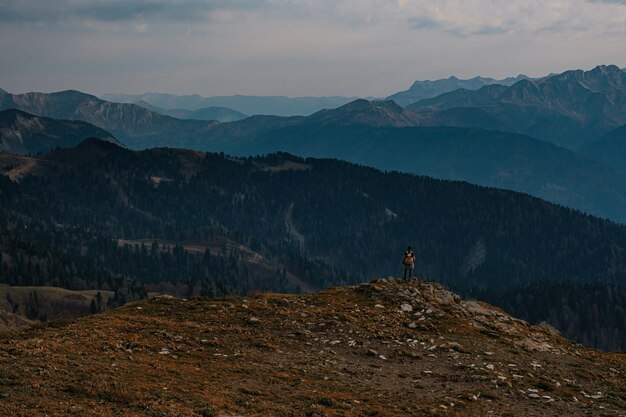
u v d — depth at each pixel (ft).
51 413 62.39
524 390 98.73
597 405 95.20
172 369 87.15
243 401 75.61
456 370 107.24
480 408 85.66
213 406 71.05
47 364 80.69
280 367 96.94
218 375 88.07
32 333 106.22
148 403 69.41
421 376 101.50
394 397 86.79
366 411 77.56
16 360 81.56
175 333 112.78
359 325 133.28
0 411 60.90
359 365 104.58
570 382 109.50
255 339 114.42
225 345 108.06
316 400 79.56
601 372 123.03
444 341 128.06
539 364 119.55
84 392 71.46
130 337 105.19
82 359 86.69
